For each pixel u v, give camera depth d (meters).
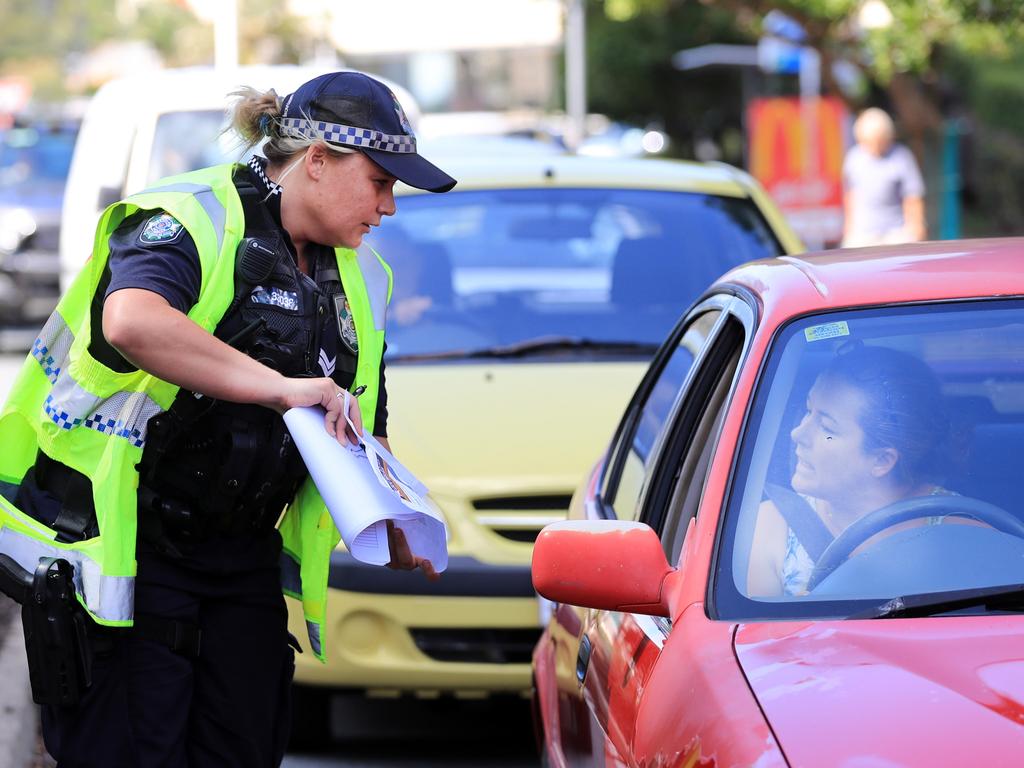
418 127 34.22
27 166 52.81
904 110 50.81
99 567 9.95
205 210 10.05
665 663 8.52
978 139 82.44
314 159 10.24
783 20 55.97
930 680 7.56
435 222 20.38
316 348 10.41
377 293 10.99
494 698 18.42
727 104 103.50
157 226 9.88
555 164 21.33
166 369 9.60
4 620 21.25
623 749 8.82
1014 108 83.81
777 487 9.20
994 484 9.22
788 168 51.75
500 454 16.59
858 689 7.54
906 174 42.81
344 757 17.00
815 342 9.82
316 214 10.33
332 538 10.90
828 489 9.22
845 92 52.72
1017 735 7.06
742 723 7.48
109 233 10.09
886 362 9.66
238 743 10.70
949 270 10.34
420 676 15.81
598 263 20.19
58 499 10.27
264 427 10.22
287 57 110.25
